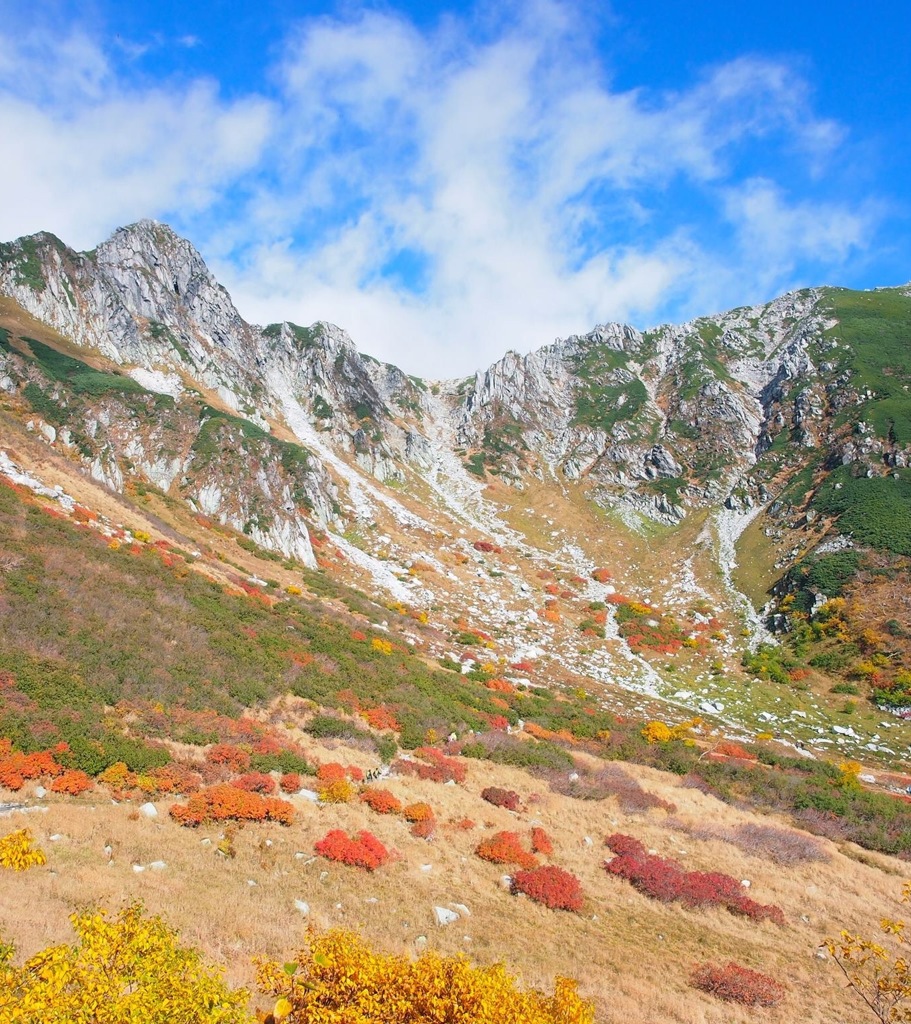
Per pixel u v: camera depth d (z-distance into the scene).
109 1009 7.96
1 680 22.61
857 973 20.39
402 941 16.61
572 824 29.05
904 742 51.56
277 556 68.12
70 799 19.48
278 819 22.20
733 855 28.92
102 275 104.12
